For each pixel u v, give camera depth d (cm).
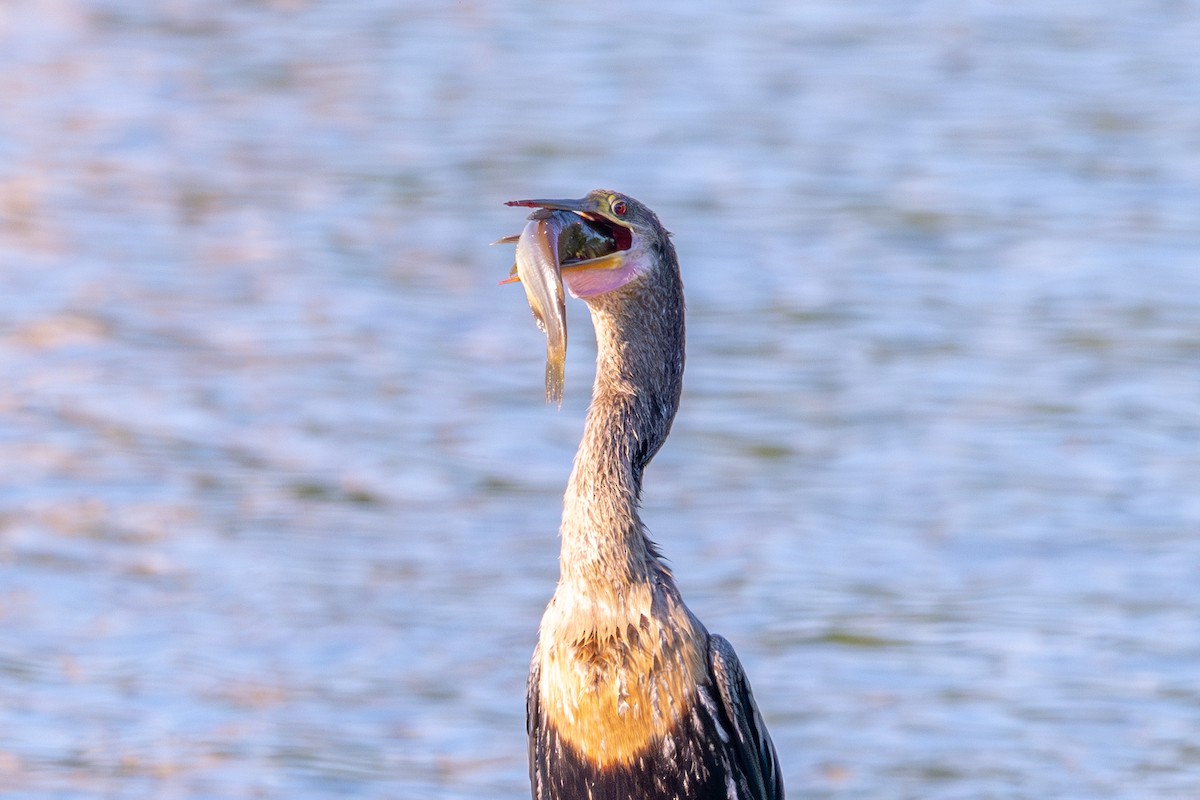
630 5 3656
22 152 2639
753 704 736
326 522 1434
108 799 1004
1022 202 2392
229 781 1024
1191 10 3550
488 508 1463
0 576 1312
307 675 1175
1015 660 1209
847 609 1291
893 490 1516
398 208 2389
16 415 1656
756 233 2272
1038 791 1022
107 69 3141
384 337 1892
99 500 1470
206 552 1358
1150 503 1476
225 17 3516
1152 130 2734
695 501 1501
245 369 1791
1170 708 1134
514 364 1823
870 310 1991
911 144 2692
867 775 1059
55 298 2009
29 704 1122
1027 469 1558
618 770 706
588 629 700
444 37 3378
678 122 2820
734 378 1803
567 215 727
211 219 2336
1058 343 1880
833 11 3609
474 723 1112
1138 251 2181
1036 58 3212
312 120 2842
